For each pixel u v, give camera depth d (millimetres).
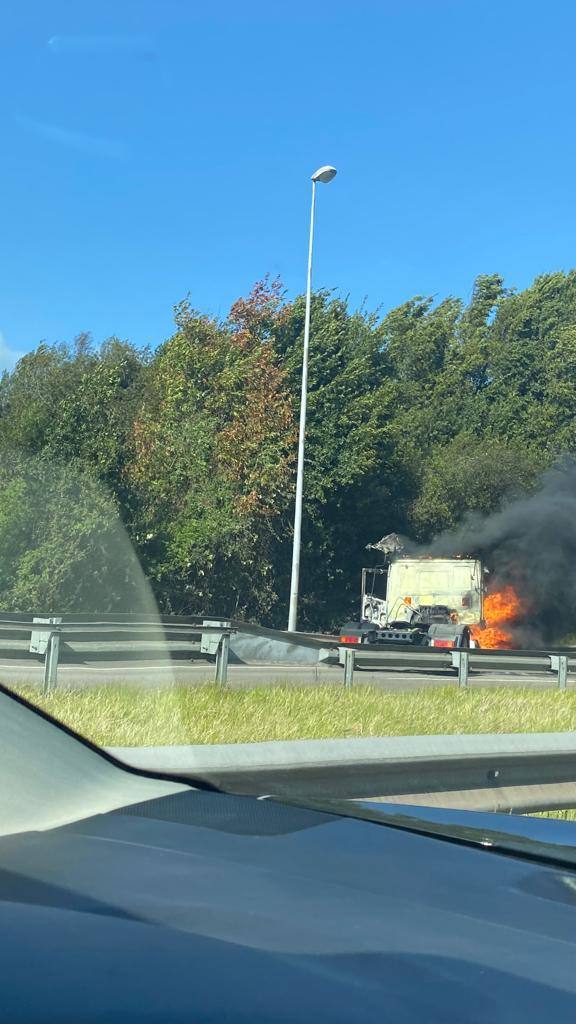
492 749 7082
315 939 1438
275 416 32188
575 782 7520
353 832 2086
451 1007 1256
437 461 42719
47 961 1298
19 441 21453
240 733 8586
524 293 61594
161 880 1636
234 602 27125
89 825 1919
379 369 45375
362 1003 1246
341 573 37625
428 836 2316
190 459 24453
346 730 9328
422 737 6820
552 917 1643
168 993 1235
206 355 32031
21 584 12242
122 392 28016
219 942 1396
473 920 1587
